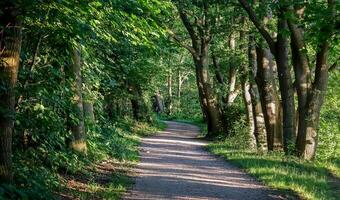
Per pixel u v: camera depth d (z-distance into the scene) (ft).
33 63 32.45
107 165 48.52
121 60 76.79
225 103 110.73
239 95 118.62
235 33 104.01
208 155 68.28
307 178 42.57
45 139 36.45
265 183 41.68
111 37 37.45
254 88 87.40
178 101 255.50
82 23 28.58
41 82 33.68
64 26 28.99
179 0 95.55
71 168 38.93
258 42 73.10
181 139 103.65
